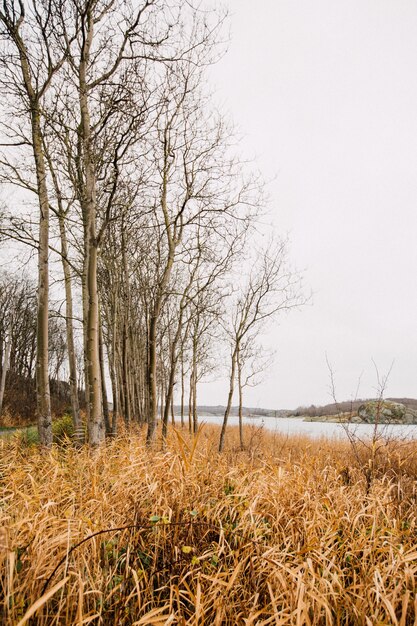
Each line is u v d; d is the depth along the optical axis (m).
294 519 3.50
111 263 11.98
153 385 7.67
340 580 2.86
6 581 2.26
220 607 2.31
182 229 8.42
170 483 3.71
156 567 2.99
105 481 3.97
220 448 11.46
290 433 15.55
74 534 2.70
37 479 4.43
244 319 12.49
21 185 6.77
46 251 6.82
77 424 10.01
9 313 27.19
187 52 7.07
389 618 2.28
